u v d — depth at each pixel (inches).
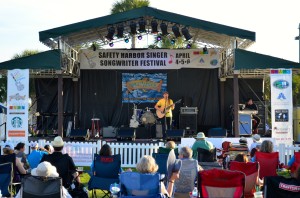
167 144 377.4
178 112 733.9
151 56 725.9
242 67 591.8
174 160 271.6
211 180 227.0
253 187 282.7
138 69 730.8
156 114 695.1
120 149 539.5
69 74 693.3
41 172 236.2
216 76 742.5
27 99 563.2
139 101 740.0
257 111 686.5
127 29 679.1
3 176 280.5
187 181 287.1
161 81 740.7
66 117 742.5
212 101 743.7
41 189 229.8
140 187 237.1
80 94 744.3
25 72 565.3
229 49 667.4
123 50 726.5
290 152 533.6
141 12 595.2
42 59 594.2
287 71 573.9
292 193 219.8
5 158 316.8
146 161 243.9
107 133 701.9
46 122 740.7
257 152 358.3
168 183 277.4
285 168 405.4
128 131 659.4
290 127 569.3
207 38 688.4
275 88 573.9
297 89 1150.3
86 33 653.3
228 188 226.7
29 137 690.8
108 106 743.7
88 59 730.8
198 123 741.3
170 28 672.4
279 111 571.5
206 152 380.8
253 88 749.9
